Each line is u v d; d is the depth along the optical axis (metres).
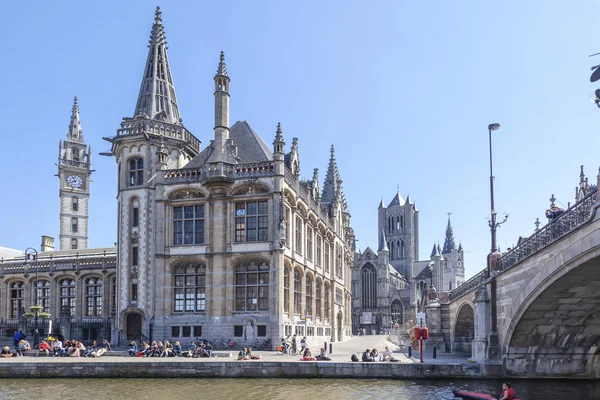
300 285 59.47
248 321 51.25
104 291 68.31
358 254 167.62
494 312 34.62
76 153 116.06
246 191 53.09
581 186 44.72
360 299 165.12
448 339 58.84
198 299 53.31
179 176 54.78
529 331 32.28
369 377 34.31
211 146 57.75
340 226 85.31
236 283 52.66
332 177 98.69
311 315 64.12
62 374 35.41
